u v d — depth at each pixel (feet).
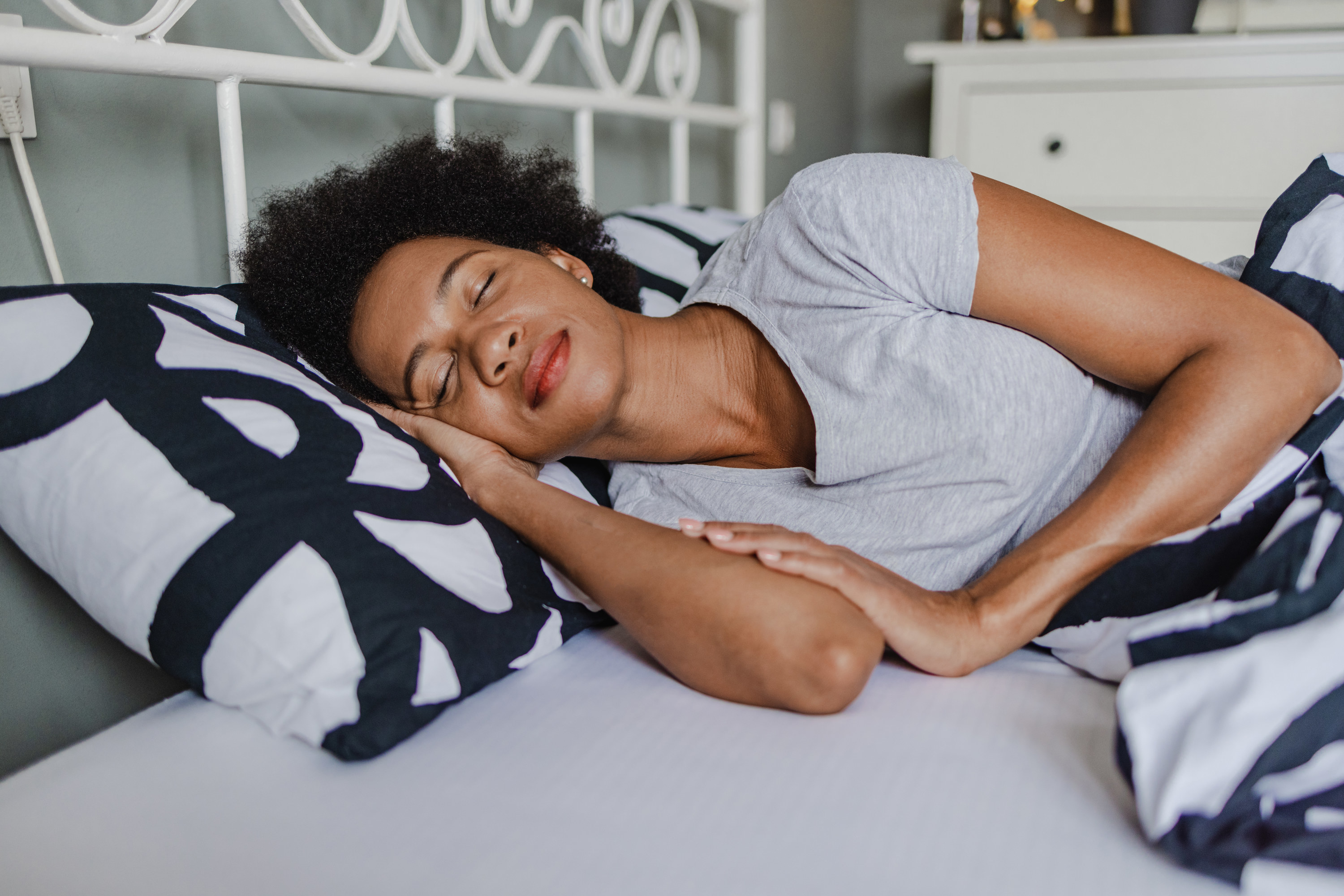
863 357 2.67
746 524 2.31
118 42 2.52
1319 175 2.87
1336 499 1.99
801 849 1.64
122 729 2.16
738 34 6.00
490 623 2.26
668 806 1.78
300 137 3.67
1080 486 2.66
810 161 8.43
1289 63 6.11
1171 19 6.93
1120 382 2.55
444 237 3.02
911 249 2.62
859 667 2.03
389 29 3.41
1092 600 2.27
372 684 2.04
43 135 2.80
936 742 1.98
